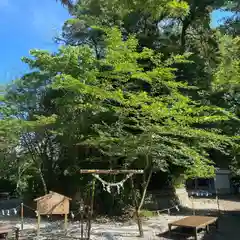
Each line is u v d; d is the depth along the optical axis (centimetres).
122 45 1190
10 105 1505
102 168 1538
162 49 1719
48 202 1009
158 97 1177
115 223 1319
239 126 1595
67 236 1040
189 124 1329
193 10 1786
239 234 1130
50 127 1437
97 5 1739
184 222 1098
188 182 3562
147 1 1619
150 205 1644
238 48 1717
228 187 3269
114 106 1206
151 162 1377
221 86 1673
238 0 1595
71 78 1130
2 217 1522
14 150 1691
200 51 1830
